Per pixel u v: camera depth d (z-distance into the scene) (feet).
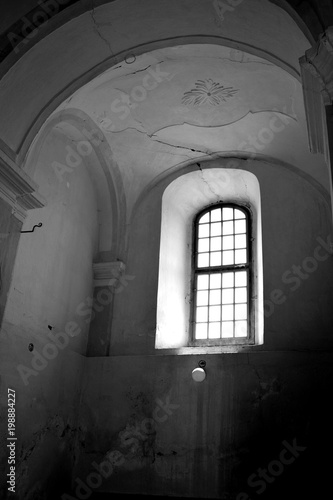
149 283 30.73
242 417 25.84
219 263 32.58
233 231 33.09
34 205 22.76
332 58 16.43
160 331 29.84
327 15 16.88
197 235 33.81
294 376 25.67
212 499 24.86
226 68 25.41
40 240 26.18
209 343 30.55
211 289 32.07
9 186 21.48
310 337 26.50
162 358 28.40
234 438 25.59
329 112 17.17
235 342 29.96
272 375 26.05
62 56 21.98
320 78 17.04
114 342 29.86
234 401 26.25
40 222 25.79
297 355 26.02
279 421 25.14
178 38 22.49
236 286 31.53
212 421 26.27
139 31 22.11
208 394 26.84
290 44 19.39
